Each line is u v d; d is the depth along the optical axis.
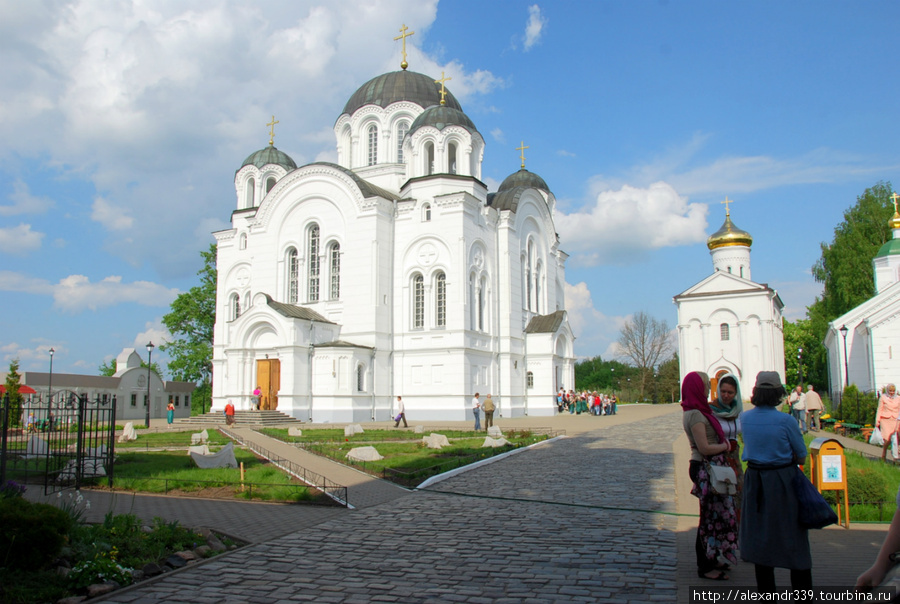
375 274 49.38
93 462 19.19
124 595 9.36
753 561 7.89
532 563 10.45
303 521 13.80
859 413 33.88
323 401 46.59
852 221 70.75
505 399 53.16
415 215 50.78
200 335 71.06
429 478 18.77
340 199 51.16
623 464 21.56
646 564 10.30
